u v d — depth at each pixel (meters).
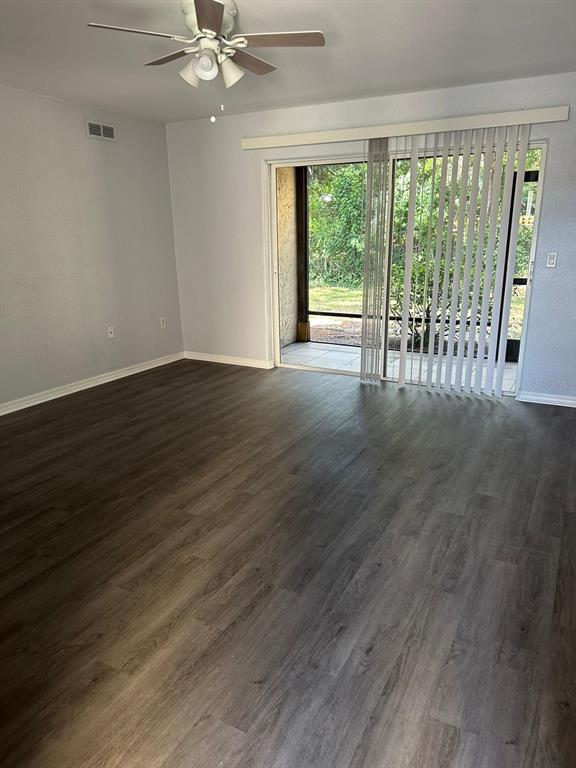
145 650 1.85
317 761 1.45
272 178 5.11
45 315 4.51
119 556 2.39
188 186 5.52
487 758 1.45
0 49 3.12
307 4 2.50
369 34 2.89
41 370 4.54
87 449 3.58
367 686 1.69
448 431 3.77
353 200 6.11
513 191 4.09
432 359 4.66
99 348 5.06
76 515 2.74
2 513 2.77
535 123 3.82
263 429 3.88
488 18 2.68
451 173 4.18
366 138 4.41
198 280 5.79
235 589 2.16
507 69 3.57
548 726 1.54
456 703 1.62
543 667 1.75
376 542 2.47
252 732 1.54
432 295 4.50
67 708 1.63
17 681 1.73
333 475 3.14
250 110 4.80
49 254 4.47
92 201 4.78
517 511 2.71
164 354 5.86
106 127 4.80
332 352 6.34
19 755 1.48
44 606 2.08
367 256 4.68
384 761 1.45
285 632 1.92
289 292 6.72
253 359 5.69
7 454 3.51
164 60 2.62
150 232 5.46
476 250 4.23
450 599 2.08
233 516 2.71
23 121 4.11
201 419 4.11
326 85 3.94
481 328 4.38
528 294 4.20
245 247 5.38
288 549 2.42
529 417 4.01
